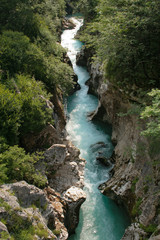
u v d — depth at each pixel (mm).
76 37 44156
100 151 19531
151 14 12797
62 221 11672
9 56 16484
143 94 13328
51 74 18781
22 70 17547
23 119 13062
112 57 14609
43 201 10242
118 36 13977
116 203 15164
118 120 18578
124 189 13961
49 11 33688
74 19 57562
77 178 14891
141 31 13539
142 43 13008
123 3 14680
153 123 8945
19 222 8242
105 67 15898
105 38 14359
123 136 16906
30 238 8172
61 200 12688
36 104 13617
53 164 13781
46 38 24391
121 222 14211
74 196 13102
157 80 13477
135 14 13484
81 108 25766
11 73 16094
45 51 22156
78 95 28453
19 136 13680
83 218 14391
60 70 20188
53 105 16516
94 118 23016
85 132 21984
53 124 15953
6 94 12625
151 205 11305
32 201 9773
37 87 15789
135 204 12719
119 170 15906
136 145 13922
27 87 15148
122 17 13695
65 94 21734
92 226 13984
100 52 15398
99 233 13625
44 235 8852
